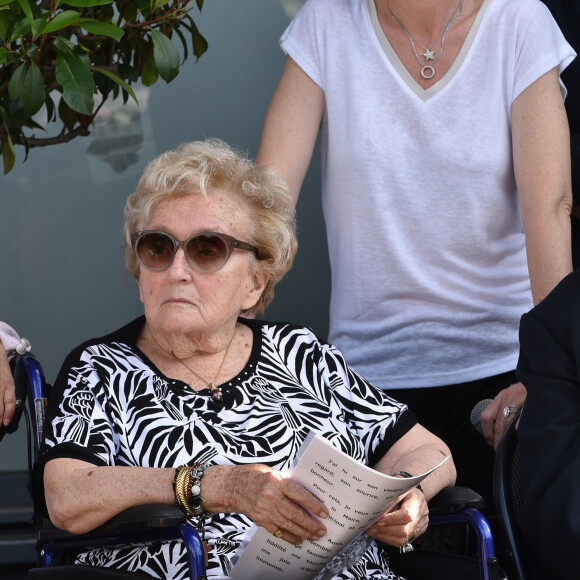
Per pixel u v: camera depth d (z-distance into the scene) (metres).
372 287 5.83
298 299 8.01
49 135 7.67
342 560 4.16
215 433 4.50
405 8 5.66
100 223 7.77
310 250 8.00
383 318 5.85
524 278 5.89
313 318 8.02
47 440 4.34
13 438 7.59
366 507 3.89
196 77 7.81
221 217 4.59
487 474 5.75
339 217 5.90
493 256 5.79
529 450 4.41
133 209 4.70
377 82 5.77
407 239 5.76
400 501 4.23
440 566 4.77
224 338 4.77
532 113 5.59
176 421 4.50
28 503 7.40
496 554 4.75
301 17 6.01
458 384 5.77
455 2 5.66
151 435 4.45
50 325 7.76
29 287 7.72
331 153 5.88
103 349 4.67
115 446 4.44
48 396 4.98
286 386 4.80
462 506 4.36
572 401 4.39
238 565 4.14
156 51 5.26
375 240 5.78
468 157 5.66
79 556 4.45
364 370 5.86
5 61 5.00
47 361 7.76
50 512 4.15
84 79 4.92
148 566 4.27
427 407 5.83
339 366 4.96
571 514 4.15
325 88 5.89
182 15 5.61
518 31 5.62
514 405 5.18
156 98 7.77
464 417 5.83
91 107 4.94
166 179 4.59
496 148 5.68
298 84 5.93
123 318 7.82
